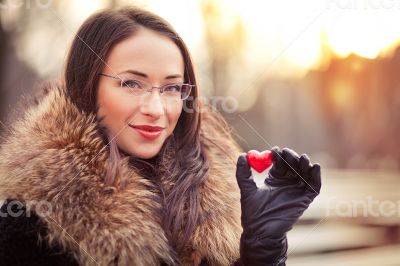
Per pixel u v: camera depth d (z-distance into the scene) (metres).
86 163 1.40
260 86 5.82
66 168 1.39
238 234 1.52
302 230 3.29
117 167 1.41
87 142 1.41
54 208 1.39
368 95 5.39
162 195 1.47
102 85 1.43
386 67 4.94
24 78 3.24
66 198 1.39
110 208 1.40
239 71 3.81
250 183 1.48
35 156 1.40
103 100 1.43
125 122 1.43
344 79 5.29
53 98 1.44
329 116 5.94
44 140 1.41
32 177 1.39
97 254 1.38
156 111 1.43
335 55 4.82
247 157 1.49
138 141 1.44
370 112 5.53
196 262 1.47
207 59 3.51
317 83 5.68
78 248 1.39
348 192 4.04
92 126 1.42
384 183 4.54
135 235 1.39
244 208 1.48
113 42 1.43
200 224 1.47
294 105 6.25
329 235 3.30
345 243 3.29
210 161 1.53
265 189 1.48
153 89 1.44
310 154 6.46
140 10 1.46
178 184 1.48
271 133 6.52
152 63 1.43
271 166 1.52
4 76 3.35
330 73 5.31
